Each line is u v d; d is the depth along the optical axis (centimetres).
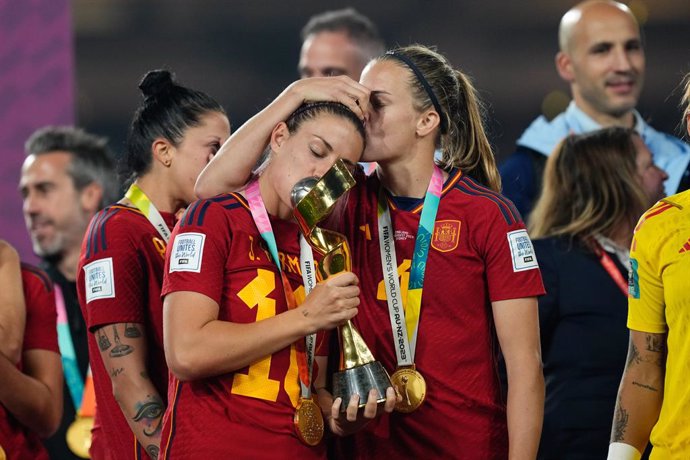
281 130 874
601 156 1225
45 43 1756
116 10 1755
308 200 816
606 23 1520
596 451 1155
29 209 1481
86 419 1390
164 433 852
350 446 936
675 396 845
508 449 920
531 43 1686
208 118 1032
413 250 927
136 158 1043
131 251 988
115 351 966
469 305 915
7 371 1048
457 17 1700
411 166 937
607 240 1194
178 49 1758
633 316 900
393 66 934
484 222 909
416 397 900
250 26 1748
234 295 834
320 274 853
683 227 857
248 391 824
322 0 1736
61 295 1445
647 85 1670
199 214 845
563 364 1174
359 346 855
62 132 1538
